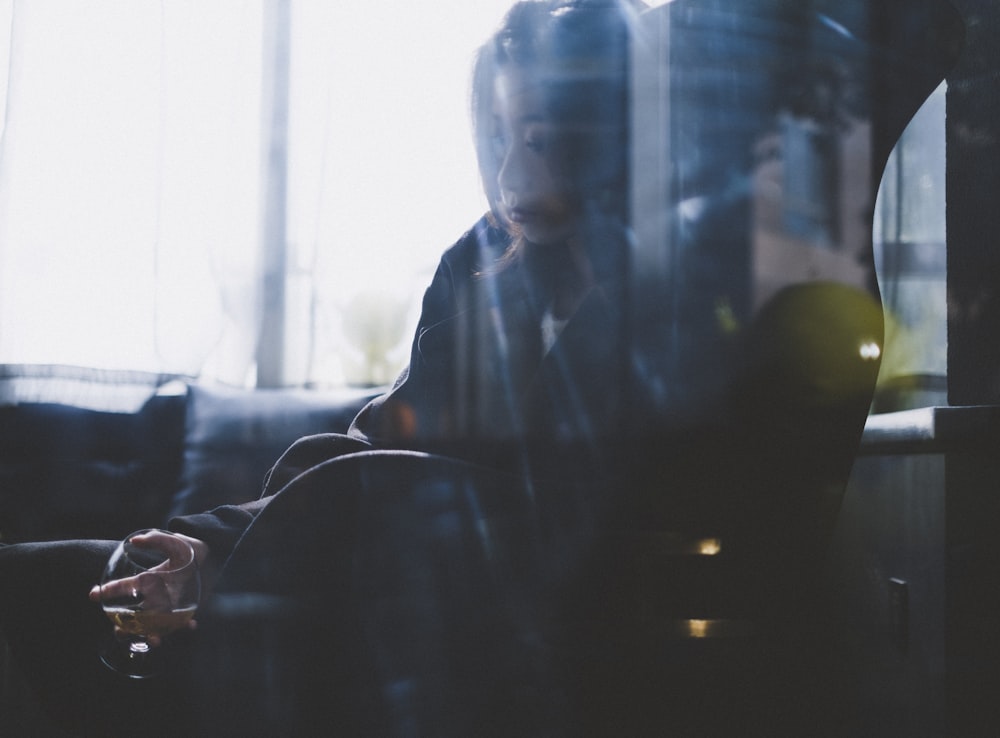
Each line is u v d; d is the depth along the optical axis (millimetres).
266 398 2201
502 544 853
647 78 947
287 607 847
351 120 2941
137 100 2846
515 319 1185
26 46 2807
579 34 958
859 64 924
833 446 907
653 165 938
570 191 984
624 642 853
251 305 2850
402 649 842
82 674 971
